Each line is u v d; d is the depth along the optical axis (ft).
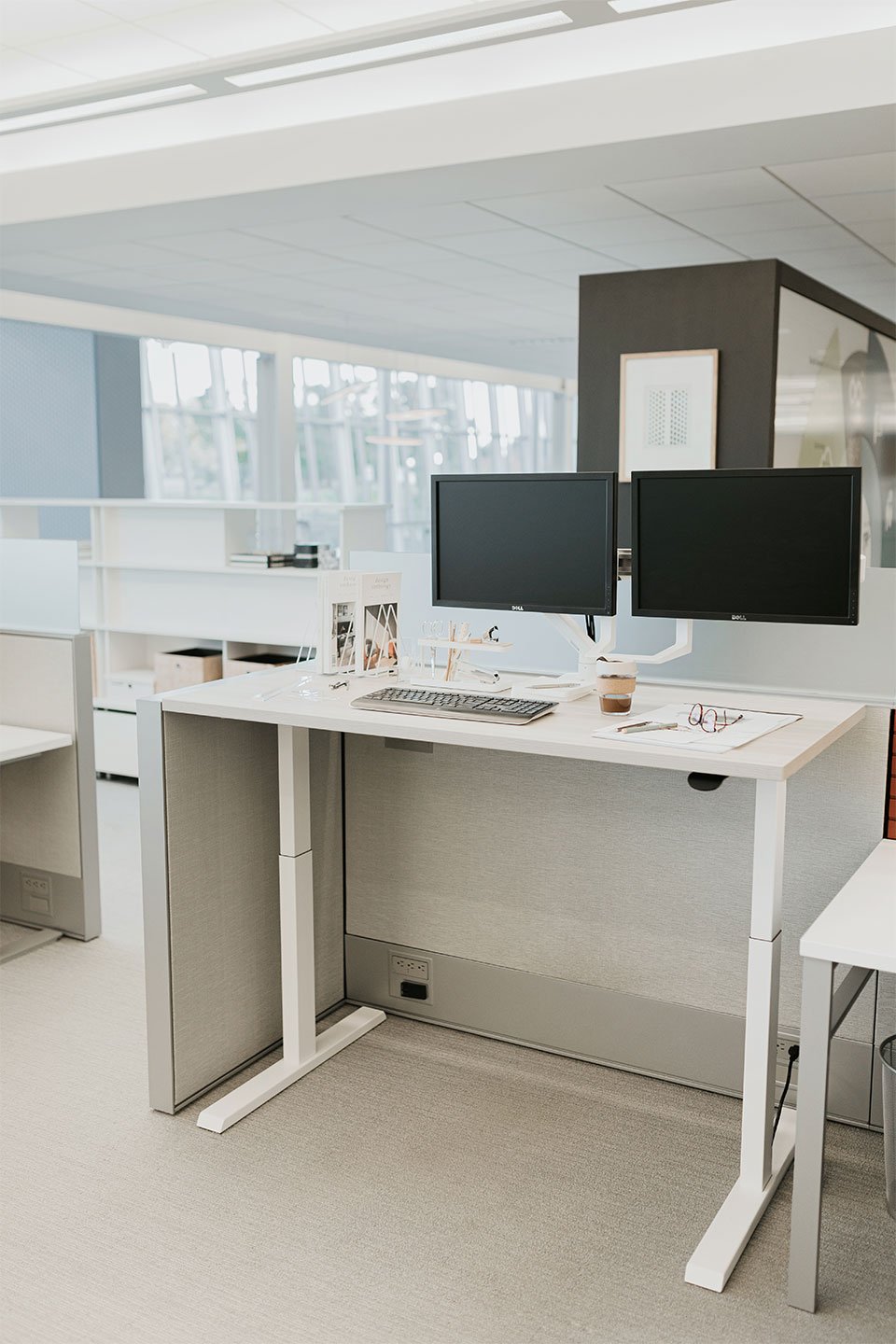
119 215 17.72
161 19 14.26
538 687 8.39
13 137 18.40
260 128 16.39
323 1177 7.70
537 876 9.30
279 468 33.63
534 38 14.07
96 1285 6.63
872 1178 7.68
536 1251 6.95
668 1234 7.11
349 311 28.22
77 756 11.84
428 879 9.81
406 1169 7.80
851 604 7.41
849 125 13.03
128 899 13.37
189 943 8.60
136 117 17.12
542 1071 9.16
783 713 7.72
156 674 19.29
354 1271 6.75
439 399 43.29
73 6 13.83
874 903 6.66
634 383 17.29
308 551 18.89
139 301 26.43
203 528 19.27
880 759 8.00
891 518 25.52
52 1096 8.80
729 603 7.79
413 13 14.02
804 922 8.36
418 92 15.29
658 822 8.73
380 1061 9.32
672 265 21.99
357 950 10.28
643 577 8.02
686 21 13.32
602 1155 7.98
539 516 8.24
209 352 32.48
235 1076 9.14
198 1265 6.81
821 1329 6.29
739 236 19.27
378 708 7.80
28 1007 10.44
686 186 15.87
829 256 20.92
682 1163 7.88
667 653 8.18
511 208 17.19
